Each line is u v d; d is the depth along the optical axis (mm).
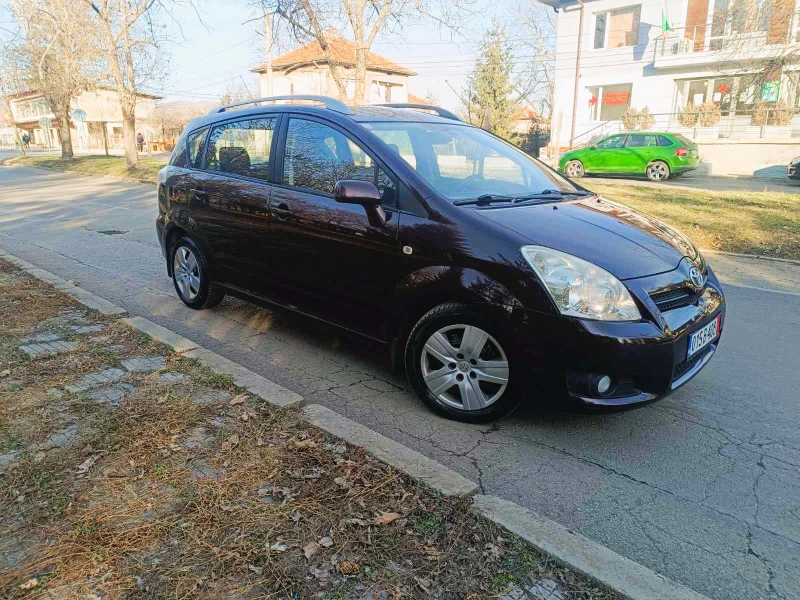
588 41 28922
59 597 2072
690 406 3906
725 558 2498
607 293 3082
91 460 2893
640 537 2621
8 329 4680
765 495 2955
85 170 26594
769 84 18047
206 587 2133
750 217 10422
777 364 4652
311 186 4246
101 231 10312
